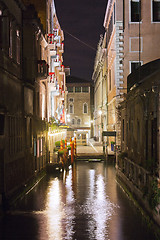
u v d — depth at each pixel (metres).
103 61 49.56
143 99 13.26
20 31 17.62
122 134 21.66
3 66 13.59
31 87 19.77
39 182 20.39
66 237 9.91
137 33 32.62
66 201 14.85
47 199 15.29
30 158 19.02
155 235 9.84
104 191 17.36
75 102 79.88
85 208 13.53
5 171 13.52
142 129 13.61
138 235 10.07
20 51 17.48
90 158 35.59
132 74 18.39
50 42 29.58
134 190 14.77
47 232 10.40
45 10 26.66
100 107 56.06
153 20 32.56
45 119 26.34
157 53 32.59
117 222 11.52
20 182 16.34
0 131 12.96
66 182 20.39
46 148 25.89
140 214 12.42
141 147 13.88
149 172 11.44
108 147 43.09
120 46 32.75
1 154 13.25
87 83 79.69
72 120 79.75
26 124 17.98
